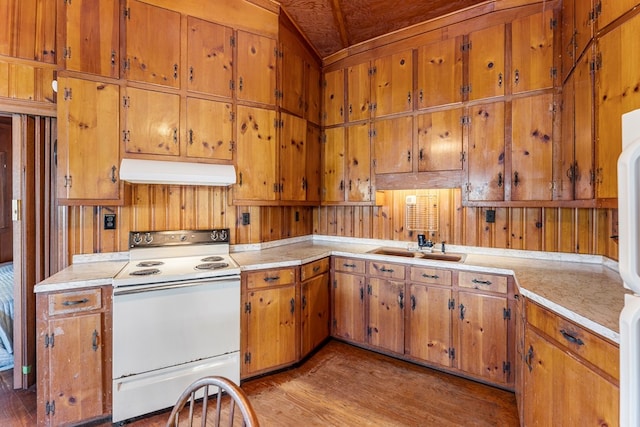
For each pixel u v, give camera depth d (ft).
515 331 6.77
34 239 7.38
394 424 6.05
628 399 2.24
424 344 8.04
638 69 4.14
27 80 7.11
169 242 8.05
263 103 8.80
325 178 10.89
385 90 9.51
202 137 7.95
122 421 6.00
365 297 9.03
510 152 7.59
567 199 6.43
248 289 7.36
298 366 8.17
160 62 7.46
